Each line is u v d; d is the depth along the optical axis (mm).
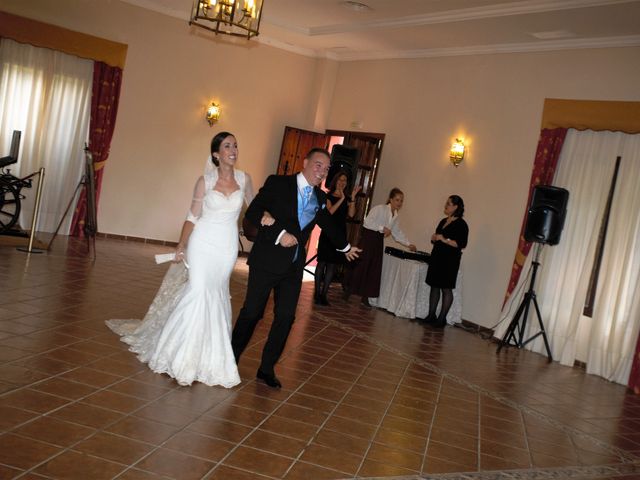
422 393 5492
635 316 7266
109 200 11328
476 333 9031
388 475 3662
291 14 10625
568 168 8297
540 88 8812
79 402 3871
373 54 11727
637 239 7375
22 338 4871
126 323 5633
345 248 4781
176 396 4281
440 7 8438
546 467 4266
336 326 7648
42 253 8617
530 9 7527
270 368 4852
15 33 10180
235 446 3668
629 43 7793
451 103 10148
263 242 4594
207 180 4680
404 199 10766
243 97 12180
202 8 5711
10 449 3129
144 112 11375
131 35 11086
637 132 7512
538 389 6398
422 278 9203
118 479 3033
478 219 9430
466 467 4008
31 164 10602
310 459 3686
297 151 12562
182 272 5156
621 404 6371
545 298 8320
